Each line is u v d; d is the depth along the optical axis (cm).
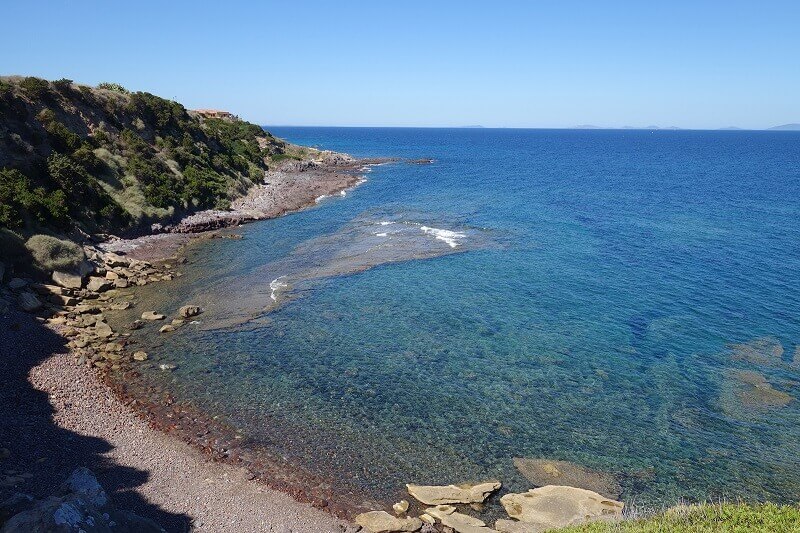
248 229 5688
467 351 2906
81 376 2467
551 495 1819
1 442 1820
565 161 14988
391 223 5988
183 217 5672
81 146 5191
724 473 1966
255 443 2078
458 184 9356
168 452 1969
